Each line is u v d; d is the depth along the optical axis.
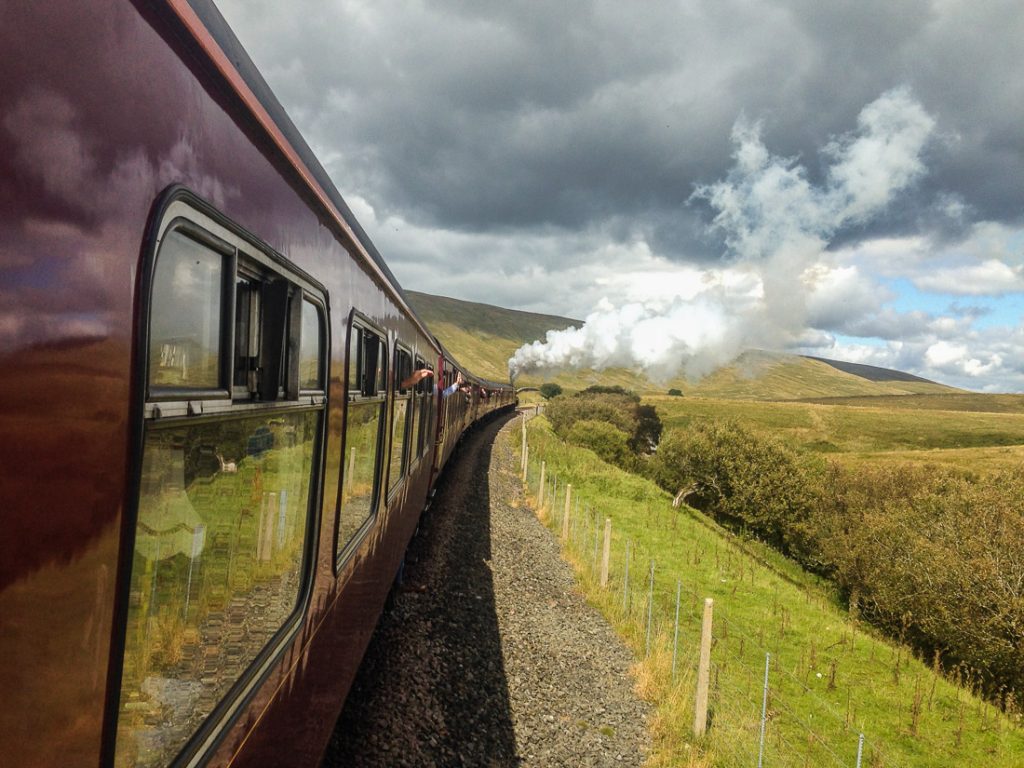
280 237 2.56
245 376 2.32
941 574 13.65
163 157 1.65
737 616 12.58
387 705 6.30
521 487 22.30
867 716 9.29
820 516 23.59
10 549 1.18
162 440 1.70
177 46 1.74
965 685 12.56
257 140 2.34
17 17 1.20
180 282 1.75
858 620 16.61
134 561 1.60
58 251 1.28
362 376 4.54
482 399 36.59
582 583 12.04
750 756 7.04
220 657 2.17
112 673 1.49
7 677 1.19
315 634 3.47
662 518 20.45
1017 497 18.39
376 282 5.07
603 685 8.08
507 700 7.18
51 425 1.27
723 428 26.78
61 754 1.33
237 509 2.22
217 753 2.18
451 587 10.30
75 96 1.34
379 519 5.74
